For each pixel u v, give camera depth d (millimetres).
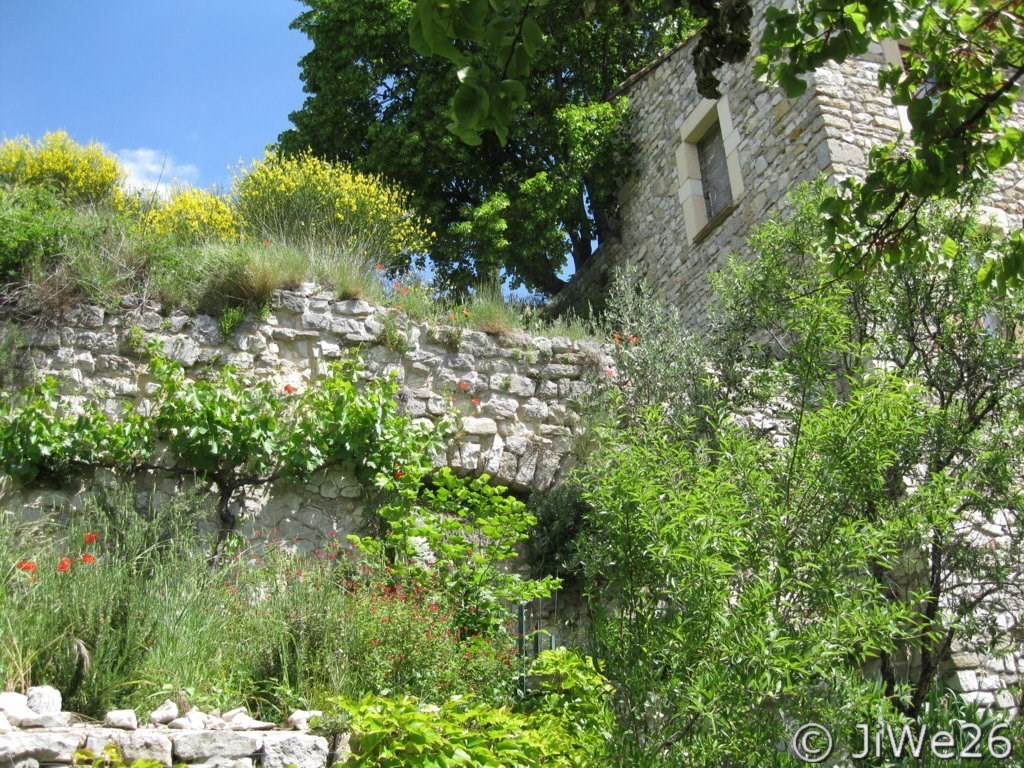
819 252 6551
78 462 6570
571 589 7051
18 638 4152
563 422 7867
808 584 3768
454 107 2570
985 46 4383
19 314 6984
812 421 4297
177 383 6883
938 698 6219
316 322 7605
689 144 11195
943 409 5867
